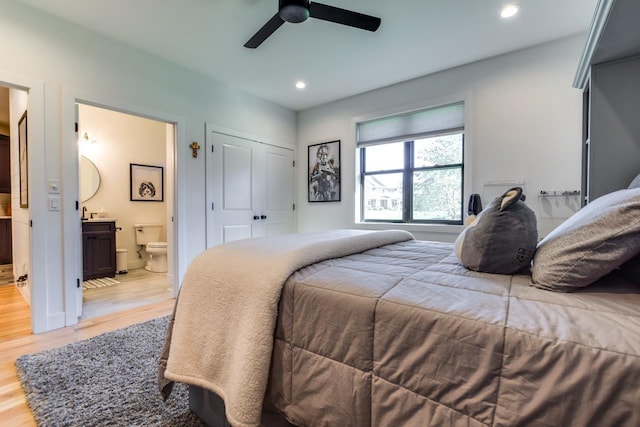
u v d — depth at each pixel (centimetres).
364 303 81
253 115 390
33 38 219
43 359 178
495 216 106
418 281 95
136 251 461
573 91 257
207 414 125
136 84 277
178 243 310
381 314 78
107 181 433
